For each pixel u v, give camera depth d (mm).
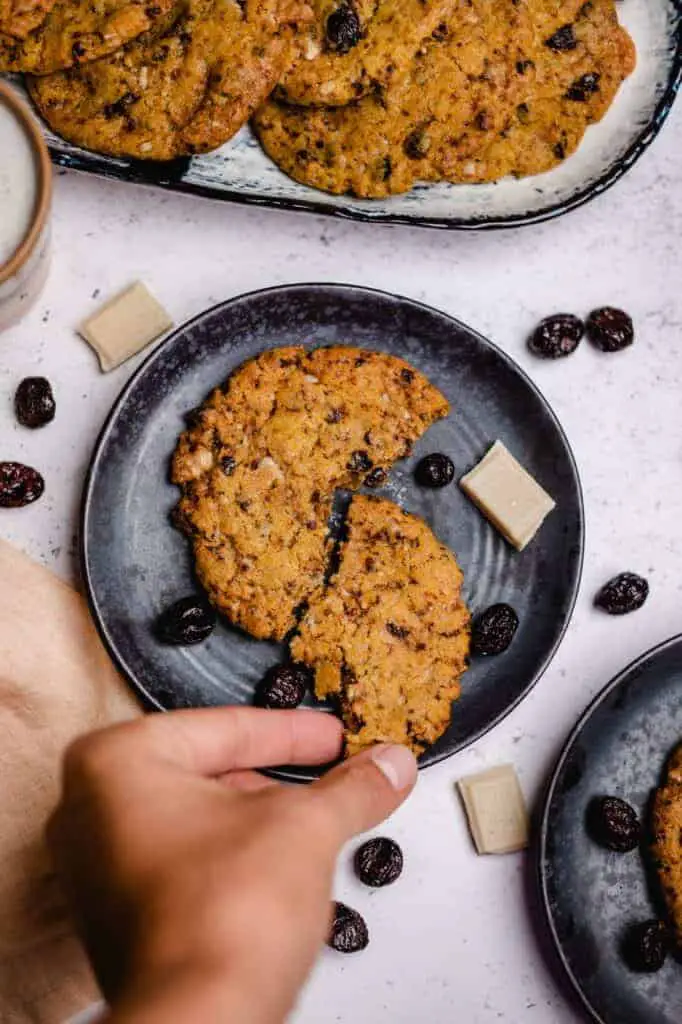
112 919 324
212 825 345
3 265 541
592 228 630
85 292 598
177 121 571
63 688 570
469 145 587
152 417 582
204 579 574
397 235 618
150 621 577
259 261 610
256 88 567
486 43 582
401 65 574
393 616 582
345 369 587
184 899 312
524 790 610
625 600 612
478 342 597
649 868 600
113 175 573
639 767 601
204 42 564
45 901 567
